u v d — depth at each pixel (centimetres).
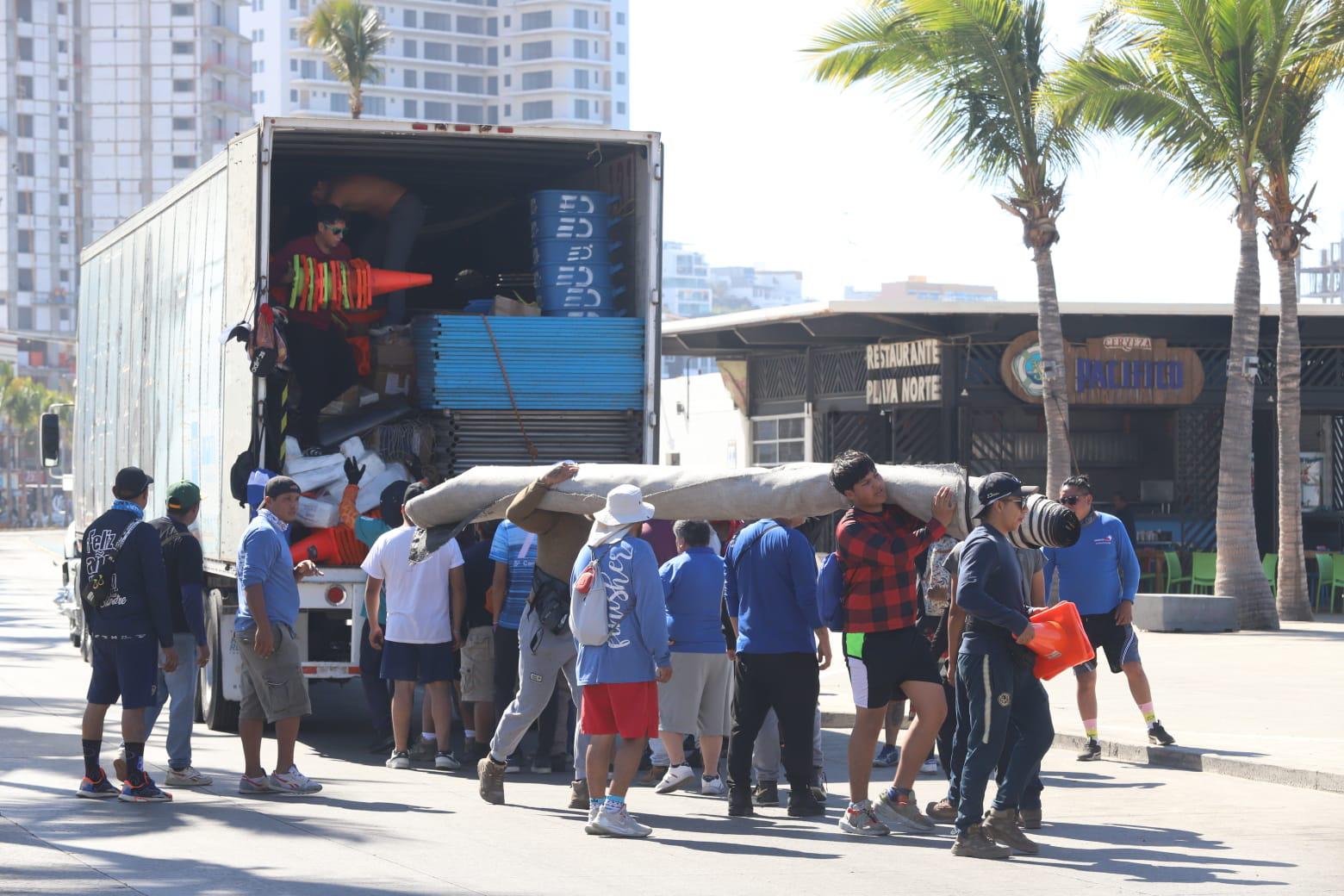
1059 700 1567
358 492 1304
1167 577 2934
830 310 2966
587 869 823
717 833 942
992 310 2945
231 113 16150
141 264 1719
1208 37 2298
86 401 2075
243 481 1276
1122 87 2350
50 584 4075
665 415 4394
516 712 1034
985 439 3225
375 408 1392
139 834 909
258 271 1258
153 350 1636
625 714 920
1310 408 3183
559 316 1422
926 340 3061
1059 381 2481
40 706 1551
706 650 1079
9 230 15538
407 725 1209
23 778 1119
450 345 1354
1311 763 1164
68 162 15862
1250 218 2422
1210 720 1420
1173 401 3012
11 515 12912
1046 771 1223
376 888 766
